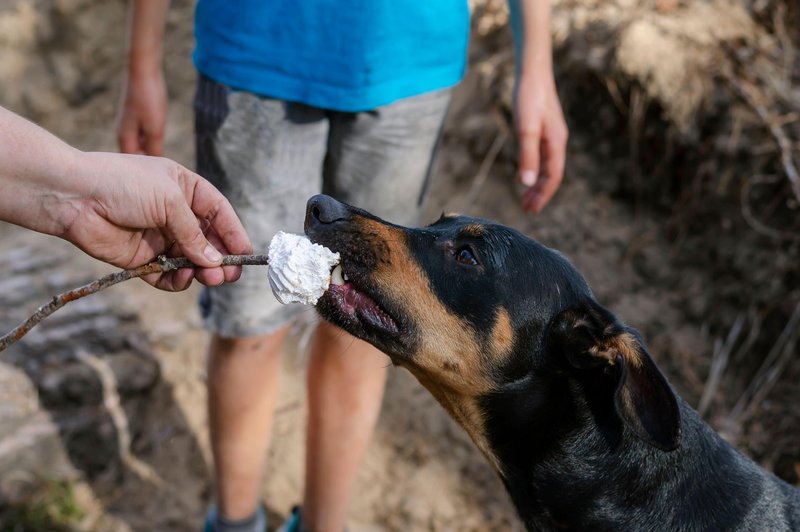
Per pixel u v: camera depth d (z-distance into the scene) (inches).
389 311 34.5
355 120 39.3
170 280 32.9
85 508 49.3
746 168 54.1
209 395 42.6
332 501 44.6
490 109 59.6
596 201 58.2
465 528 49.3
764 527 33.6
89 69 66.3
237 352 41.3
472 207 59.0
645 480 33.8
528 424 35.3
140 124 41.9
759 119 54.1
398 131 39.6
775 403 51.7
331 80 38.1
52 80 65.7
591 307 34.1
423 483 50.9
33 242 59.0
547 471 35.3
